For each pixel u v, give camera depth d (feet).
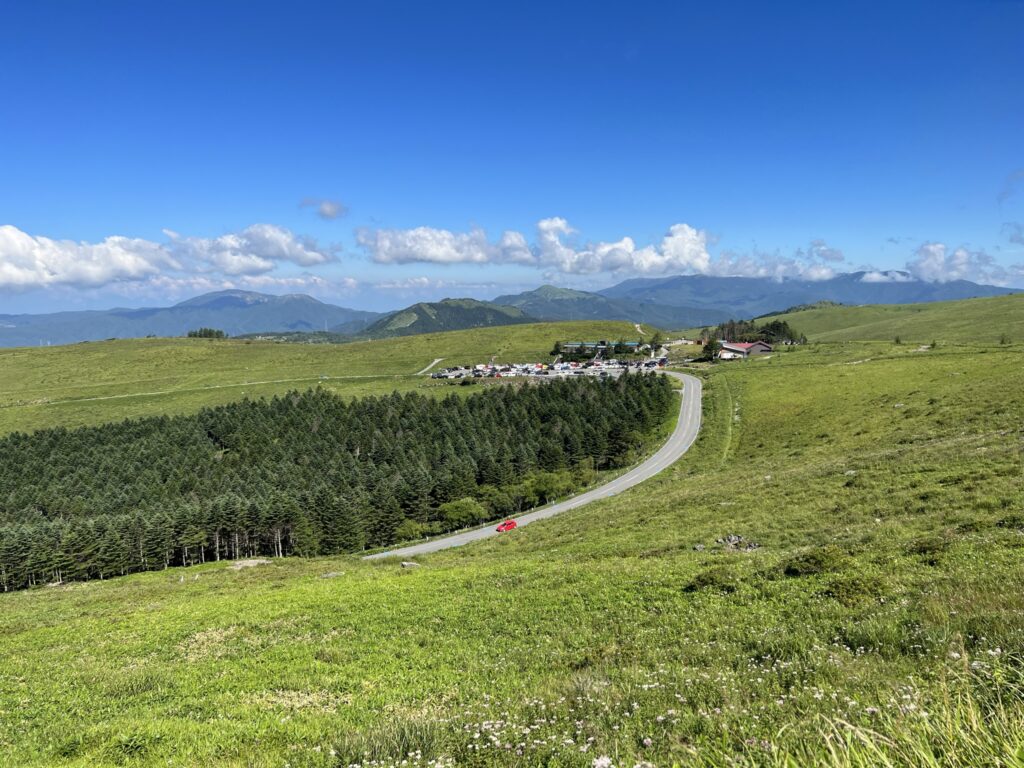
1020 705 17.89
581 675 39.96
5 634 105.70
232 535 305.32
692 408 397.60
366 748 29.48
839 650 36.68
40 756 38.11
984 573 46.98
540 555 123.54
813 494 121.39
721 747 20.94
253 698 49.11
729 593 61.05
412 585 97.30
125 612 113.60
